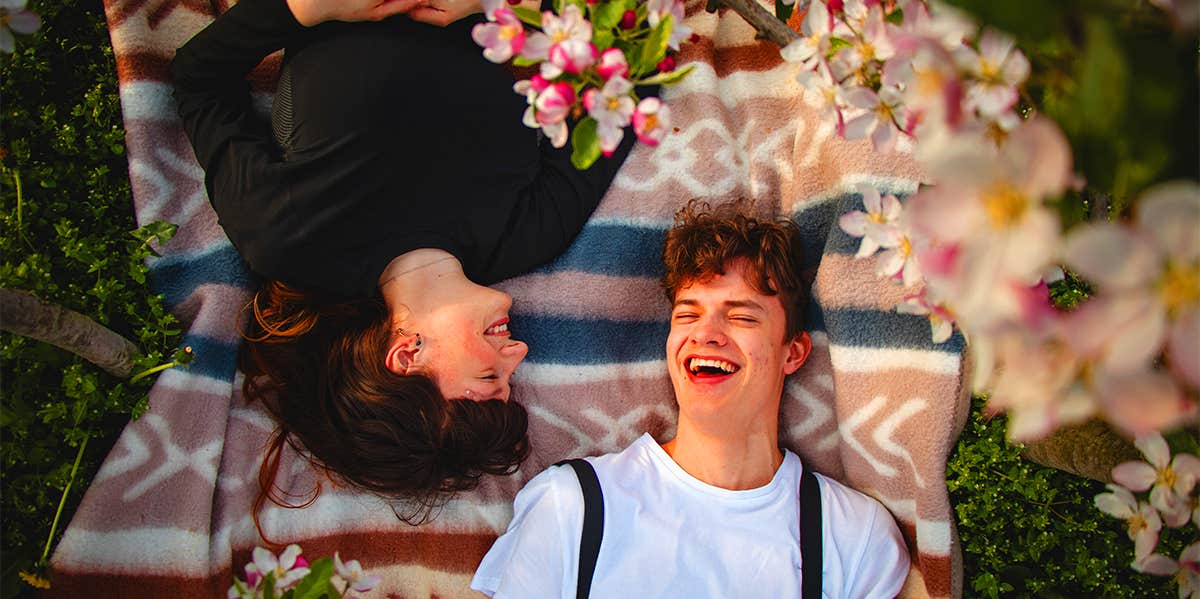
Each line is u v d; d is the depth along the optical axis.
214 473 1.77
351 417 1.72
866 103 1.10
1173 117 0.82
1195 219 0.67
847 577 1.68
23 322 1.45
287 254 1.64
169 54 1.84
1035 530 1.78
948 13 0.91
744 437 1.69
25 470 1.69
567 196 1.79
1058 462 1.62
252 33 1.63
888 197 1.18
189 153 1.85
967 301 0.77
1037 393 0.78
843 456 1.80
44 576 1.66
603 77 1.14
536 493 1.73
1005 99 0.90
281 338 1.76
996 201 0.75
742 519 1.67
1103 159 0.89
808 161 1.83
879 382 1.72
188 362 1.74
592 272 1.84
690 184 1.87
